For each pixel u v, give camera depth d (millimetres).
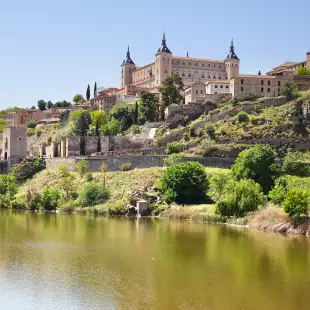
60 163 168000
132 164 154625
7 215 126062
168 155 158500
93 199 134875
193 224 111688
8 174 173875
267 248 85125
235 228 105750
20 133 186375
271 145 167250
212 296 58938
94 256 77688
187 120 198875
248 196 113375
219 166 151125
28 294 58594
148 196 130500
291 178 128625
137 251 81750
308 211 104375
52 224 110312
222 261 75688
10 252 79562
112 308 54469
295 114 184000
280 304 56656
